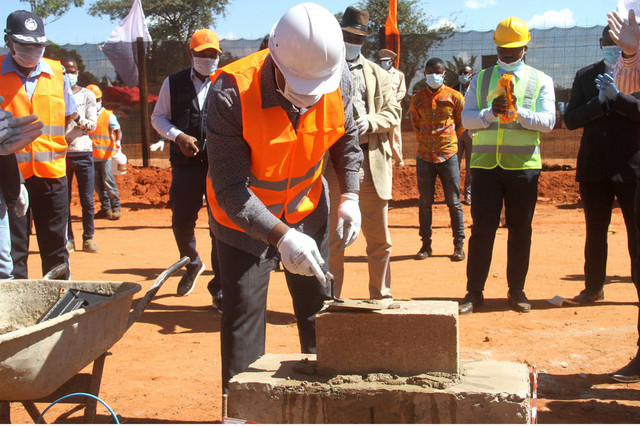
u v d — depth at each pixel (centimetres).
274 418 322
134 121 1817
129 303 367
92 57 1803
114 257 946
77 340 322
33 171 562
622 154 582
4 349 287
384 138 577
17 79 557
